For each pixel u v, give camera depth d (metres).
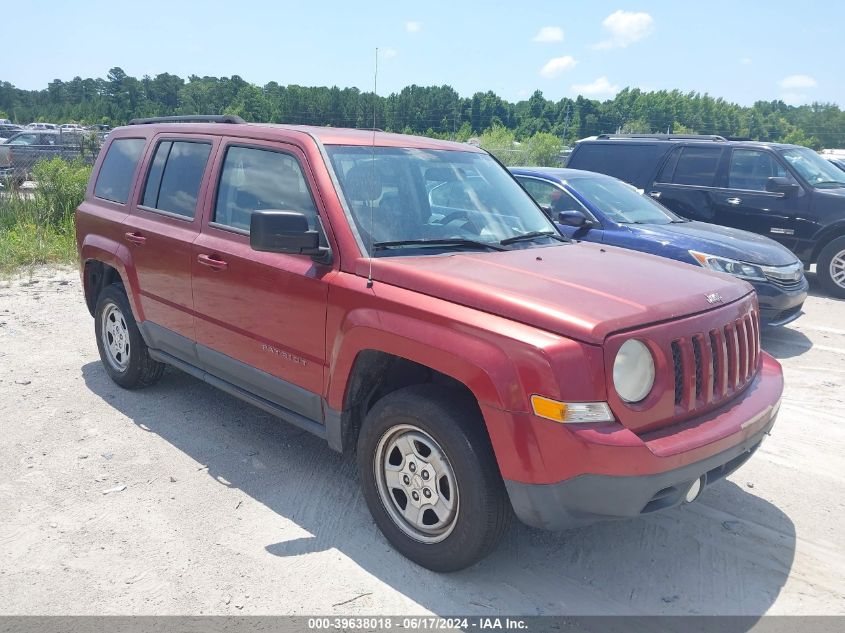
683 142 10.89
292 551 3.47
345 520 3.77
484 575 3.33
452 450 3.06
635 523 3.84
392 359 3.54
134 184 5.16
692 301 3.22
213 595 3.12
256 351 4.07
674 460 2.83
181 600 3.08
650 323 2.97
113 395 5.43
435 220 3.96
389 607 3.07
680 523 3.86
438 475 3.21
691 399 3.07
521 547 3.58
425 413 3.14
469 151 4.76
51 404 5.22
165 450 4.53
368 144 4.13
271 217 3.41
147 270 4.87
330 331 3.57
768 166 10.20
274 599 3.11
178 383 5.71
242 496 3.98
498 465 2.93
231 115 4.80
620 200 8.22
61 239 11.73
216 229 4.34
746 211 10.30
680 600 3.20
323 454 4.55
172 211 4.75
